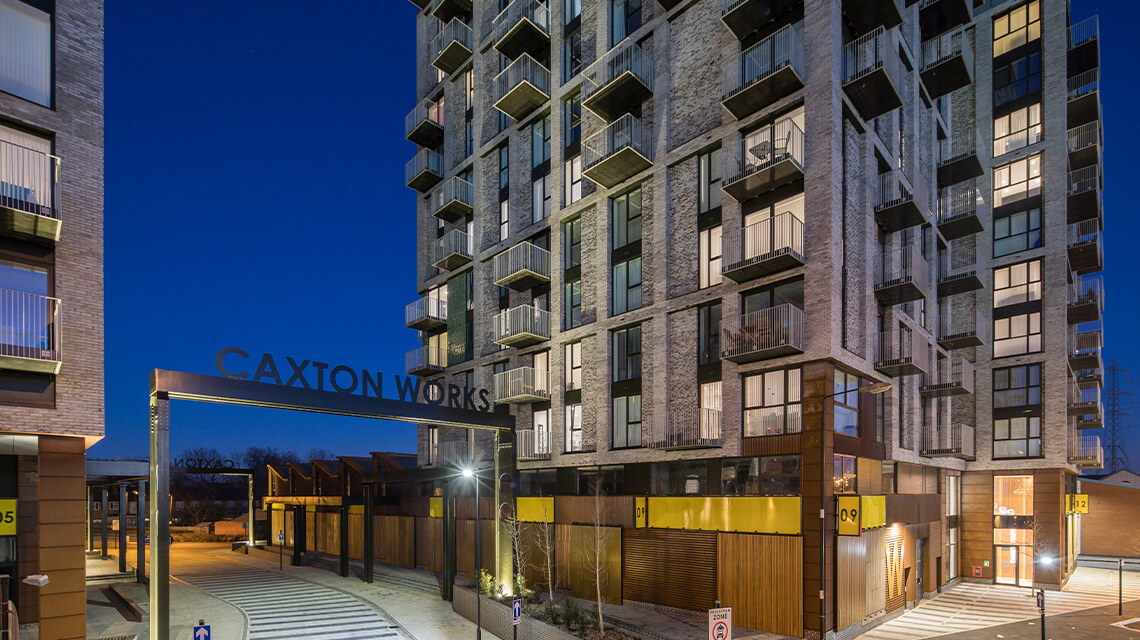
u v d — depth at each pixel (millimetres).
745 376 22797
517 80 32344
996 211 35062
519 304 32719
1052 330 32125
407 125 41469
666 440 24484
